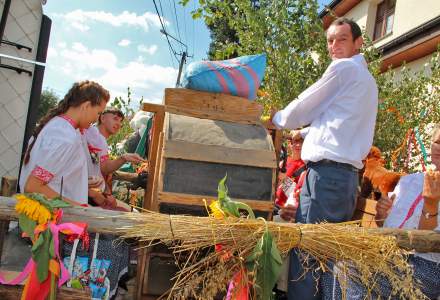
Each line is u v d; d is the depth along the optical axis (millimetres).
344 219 2908
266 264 2029
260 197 3014
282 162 4727
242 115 3344
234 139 3092
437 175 2533
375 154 3525
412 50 9156
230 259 2150
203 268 2381
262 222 2156
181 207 2938
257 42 5371
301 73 5480
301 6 5457
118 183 5664
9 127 5090
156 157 3121
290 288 2848
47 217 2070
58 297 2174
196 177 2926
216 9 5789
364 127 2998
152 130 3307
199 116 3250
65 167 2836
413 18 10555
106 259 2750
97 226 2125
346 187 2861
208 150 2953
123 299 3146
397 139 5785
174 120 3102
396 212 2768
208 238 2094
